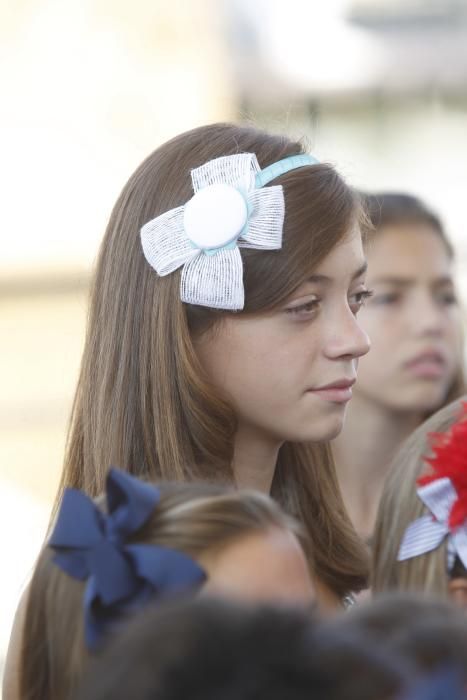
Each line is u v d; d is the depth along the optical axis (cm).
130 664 243
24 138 1673
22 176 1666
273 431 533
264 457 550
